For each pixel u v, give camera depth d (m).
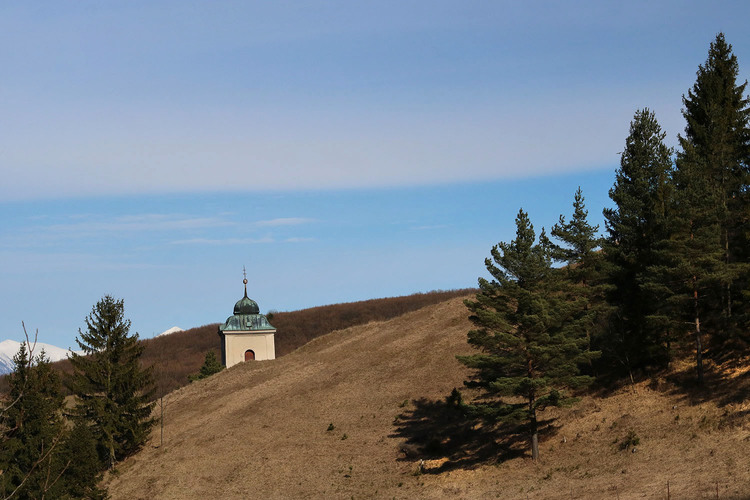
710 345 52.75
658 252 49.41
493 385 46.84
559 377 48.69
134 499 57.47
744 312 50.72
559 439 50.66
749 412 43.50
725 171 56.59
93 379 64.88
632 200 55.03
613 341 54.81
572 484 43.41
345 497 51.66
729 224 53.69
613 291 55.34
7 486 38.69
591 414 52.19
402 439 59.91
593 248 56.75
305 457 60.25
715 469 39.09
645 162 56.62
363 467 56.50
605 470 44.03
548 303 48.53
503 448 52.78
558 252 56.66
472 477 49.38
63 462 50.03
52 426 44.16
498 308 49.91
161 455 65.06
